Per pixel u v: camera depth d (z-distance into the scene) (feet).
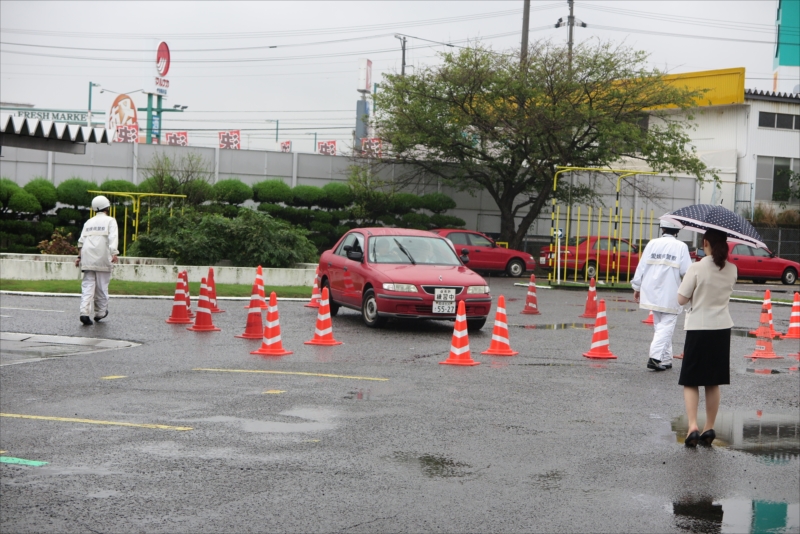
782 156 145.69
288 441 23.38
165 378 32.86
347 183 128.16
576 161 122.31
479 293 49.44
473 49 123.85
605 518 17.60
